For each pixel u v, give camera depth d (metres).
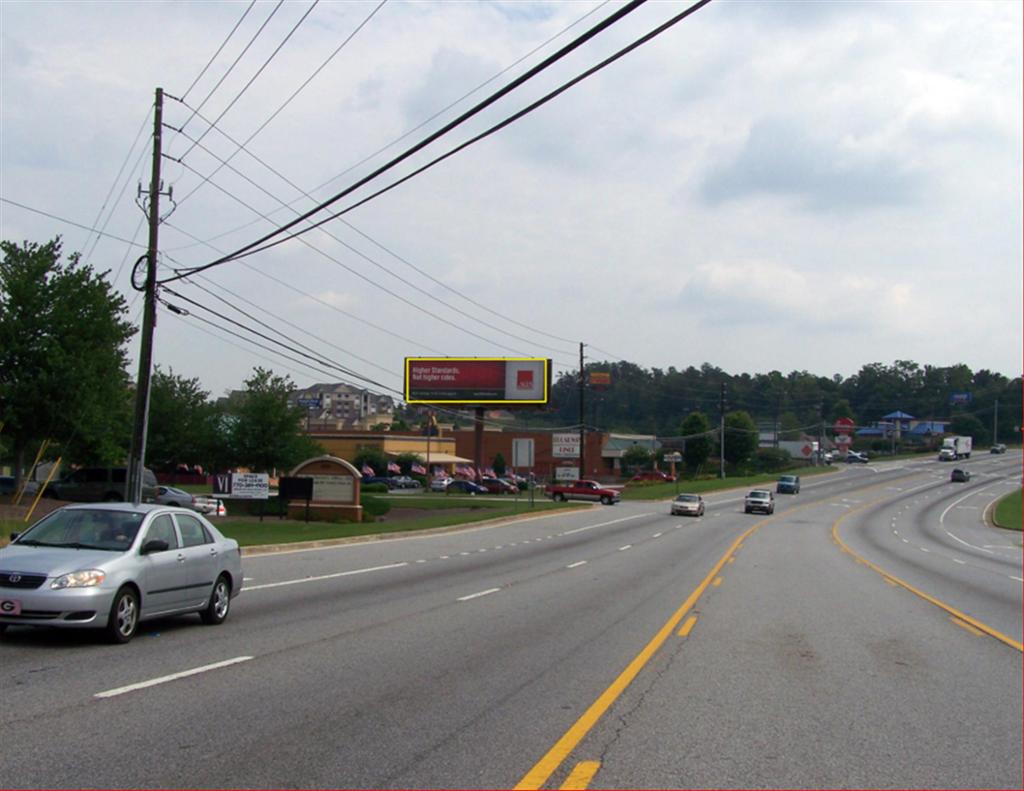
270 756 6.86
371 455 99.81
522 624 14.23
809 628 14.52
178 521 12.73
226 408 70.50
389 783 6.33
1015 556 39.97
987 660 12.23
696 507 58.41
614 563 26.73
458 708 8.59
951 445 143.00
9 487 47.25
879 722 8.59
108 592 10.88
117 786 6.09
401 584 19.52
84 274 40.16
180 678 9.47
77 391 38.81
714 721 8.41
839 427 166.12
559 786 6.39
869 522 59.34
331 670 10.18
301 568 22.12
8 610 10.55
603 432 124.56
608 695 9.34
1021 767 7.27
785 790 6.51
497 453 117.25
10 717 7.73
